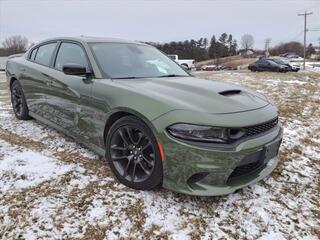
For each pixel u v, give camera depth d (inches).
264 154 103.5
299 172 135.5
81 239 86.7
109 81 121.6
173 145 94.4
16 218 93.9
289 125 208.7
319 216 104.0
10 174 120.2
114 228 91.7
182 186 96.7
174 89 112.9
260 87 386.0
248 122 98.1
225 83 135.1
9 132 171.0
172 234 90.6
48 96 155.5
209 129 92.7
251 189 117.5
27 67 175.5
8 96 316.8
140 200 105.3
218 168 93.4
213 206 104.8
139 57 149.3
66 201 103.7
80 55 140.7
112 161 117.0
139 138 107.6
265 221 99.2
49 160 133.7
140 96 105.9
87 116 127.2
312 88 395.2
